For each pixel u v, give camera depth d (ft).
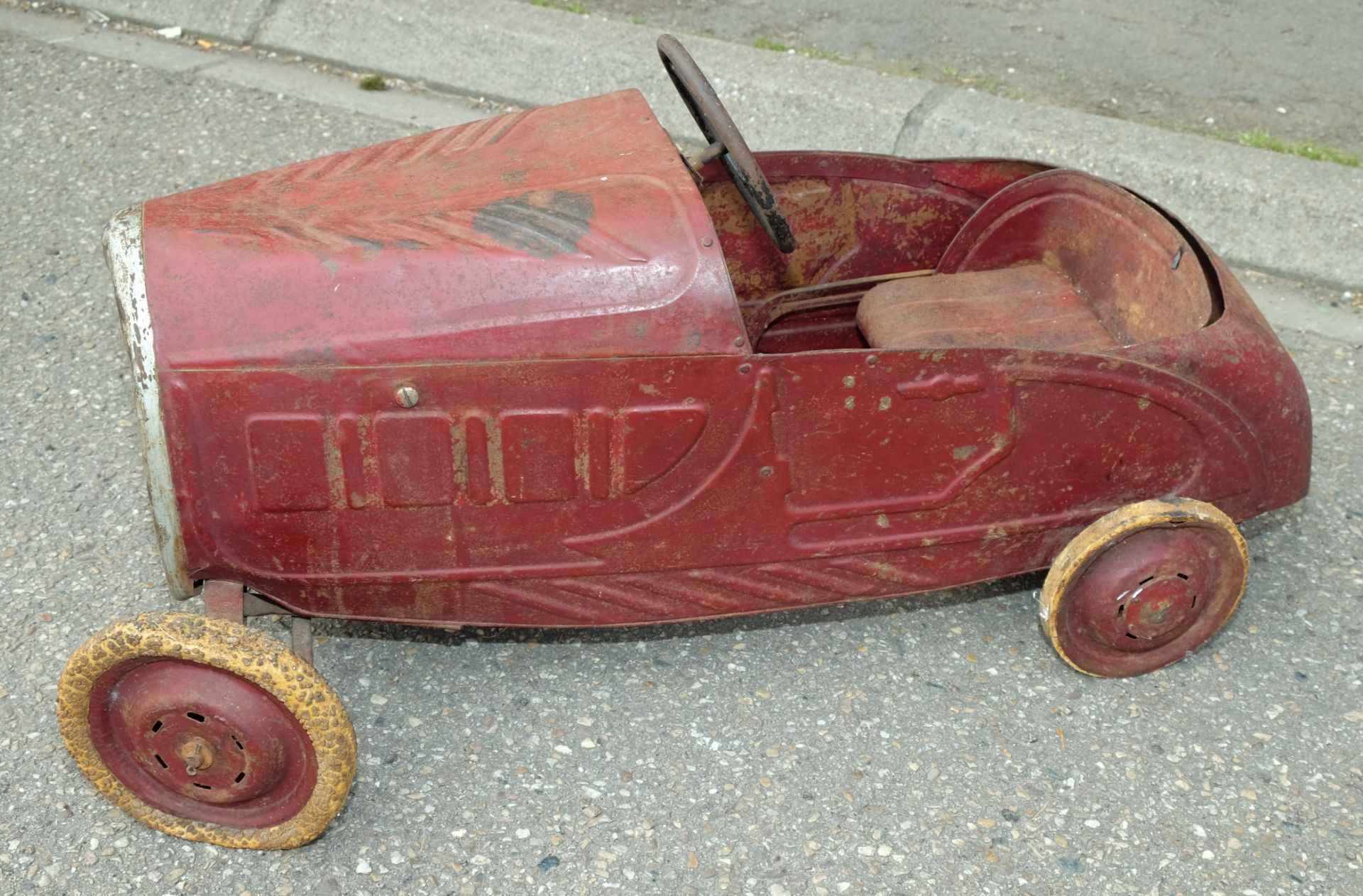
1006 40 18.22
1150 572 9.39
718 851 8.70
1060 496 9.32
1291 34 18.39
